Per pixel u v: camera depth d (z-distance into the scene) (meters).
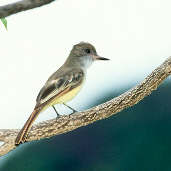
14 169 15.62
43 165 15.73
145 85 8.84
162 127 15.49
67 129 8.98
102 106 8.97
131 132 15.68
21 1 5.69
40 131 8.92
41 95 9.84
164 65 8.78
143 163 15.52
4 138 8.91
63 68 10.84
